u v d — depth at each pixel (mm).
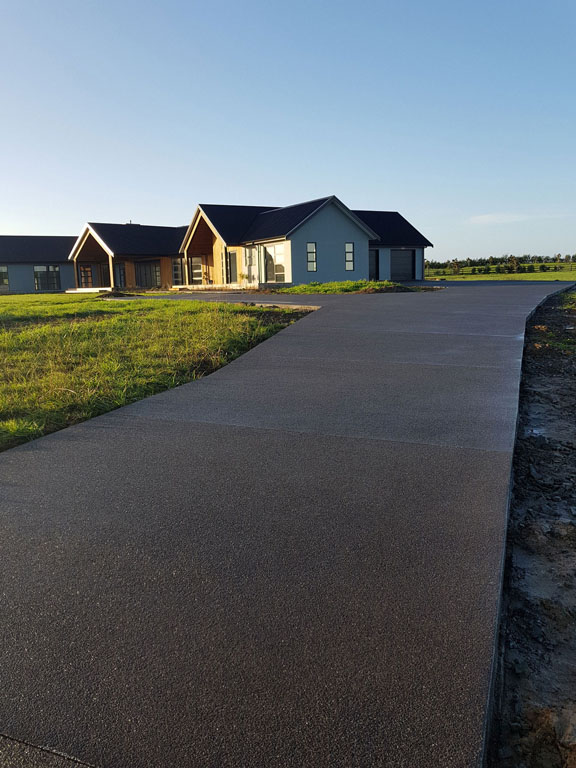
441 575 2682
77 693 2027
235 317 11297
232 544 2971
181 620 2398
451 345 8070
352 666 2125
